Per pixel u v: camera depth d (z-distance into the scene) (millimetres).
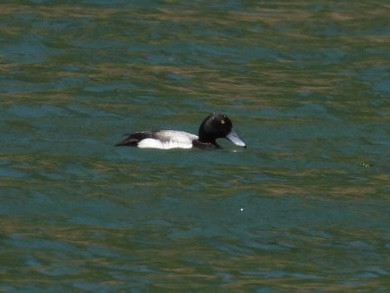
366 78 30219
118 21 33375
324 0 36406
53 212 20531
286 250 19438
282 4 35812
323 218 20859
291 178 22797
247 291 17797
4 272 18125
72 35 32188
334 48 32406
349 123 26734
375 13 35375
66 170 22531
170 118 26609
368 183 22688
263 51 31922
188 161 23406
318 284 18172
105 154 23562
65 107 26797
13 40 31500
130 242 19422
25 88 28125
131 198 21281
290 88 29141
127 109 27016
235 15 34562
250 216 20766
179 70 30141
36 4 34438
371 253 19453
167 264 18656
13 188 21438
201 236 19844
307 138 25516
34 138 24469
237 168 23203
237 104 27750
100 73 29531
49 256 18750
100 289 17703
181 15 34281
